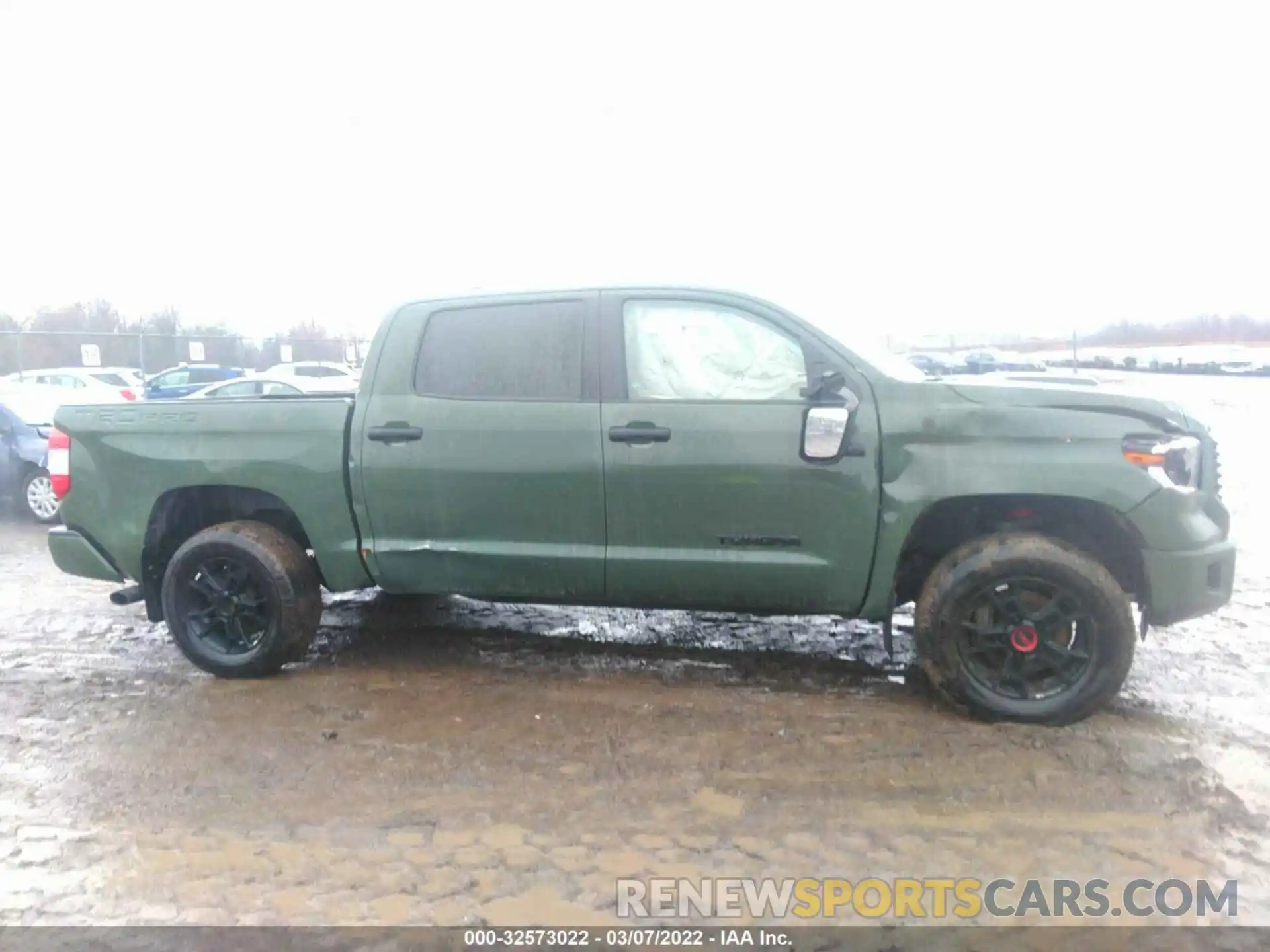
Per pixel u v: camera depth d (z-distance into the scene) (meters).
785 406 4.12
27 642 5.55
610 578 4.36
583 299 4.36
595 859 3.13
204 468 4.68
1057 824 3.29
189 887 3.01
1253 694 4.44
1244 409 22.31
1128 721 4.12
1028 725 4.05
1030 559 3.92
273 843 3.25
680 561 4.25
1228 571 4.00
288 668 4.96
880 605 4.15
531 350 4.39
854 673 4.80
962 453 3.96
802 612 4.31
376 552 4.58
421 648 5.29
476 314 4.46
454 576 4.55
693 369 4.25
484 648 5.28
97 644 5.50
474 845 3.22
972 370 26.94
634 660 5.04
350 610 6.07
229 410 4.70
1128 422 3.91
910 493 3.97
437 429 4.40
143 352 23.92
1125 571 4.20
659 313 4.29
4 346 25.36
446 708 4.39
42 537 8.98
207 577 4.78
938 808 3.40
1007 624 4.07
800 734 4.03
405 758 3.88
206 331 37.62
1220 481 4.21
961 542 4.34
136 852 3.21
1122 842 3.18
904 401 4.02
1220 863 3.06
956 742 3.93
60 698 4.60
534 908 2.88
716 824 3.33
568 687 4.65
